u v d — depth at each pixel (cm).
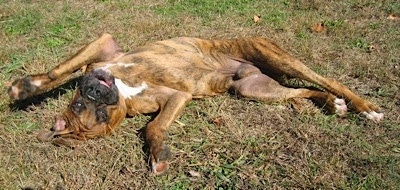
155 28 240
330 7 260
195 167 155
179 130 170
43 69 206
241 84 188
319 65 208
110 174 151
